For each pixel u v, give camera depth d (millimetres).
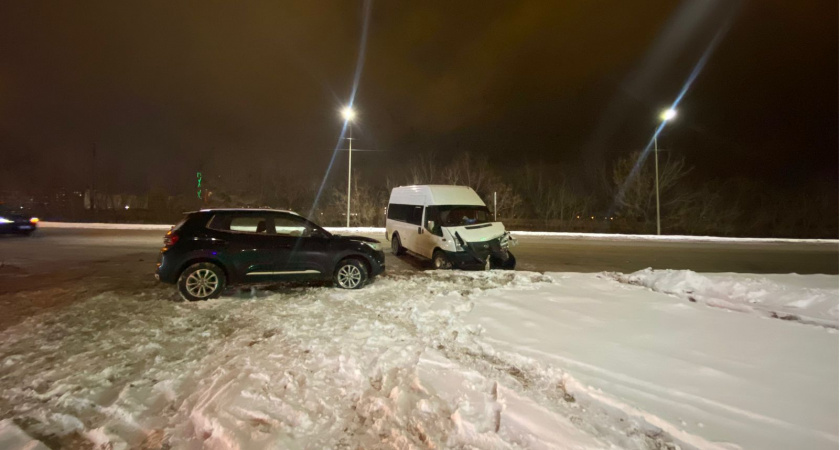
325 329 5402
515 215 41781
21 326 5602
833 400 3529
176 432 3207
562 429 3084
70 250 14656
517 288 7766
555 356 4457
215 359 4477
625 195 38750
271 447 2893
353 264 8078
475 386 3781
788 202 41719
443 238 10562
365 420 3281
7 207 19500
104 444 3076
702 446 2914
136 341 5047
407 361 4344
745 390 3707
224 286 7375
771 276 9039
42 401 3656
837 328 5449
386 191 40469
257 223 7805
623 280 8914
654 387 3756
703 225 37688
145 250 14805
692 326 5457
